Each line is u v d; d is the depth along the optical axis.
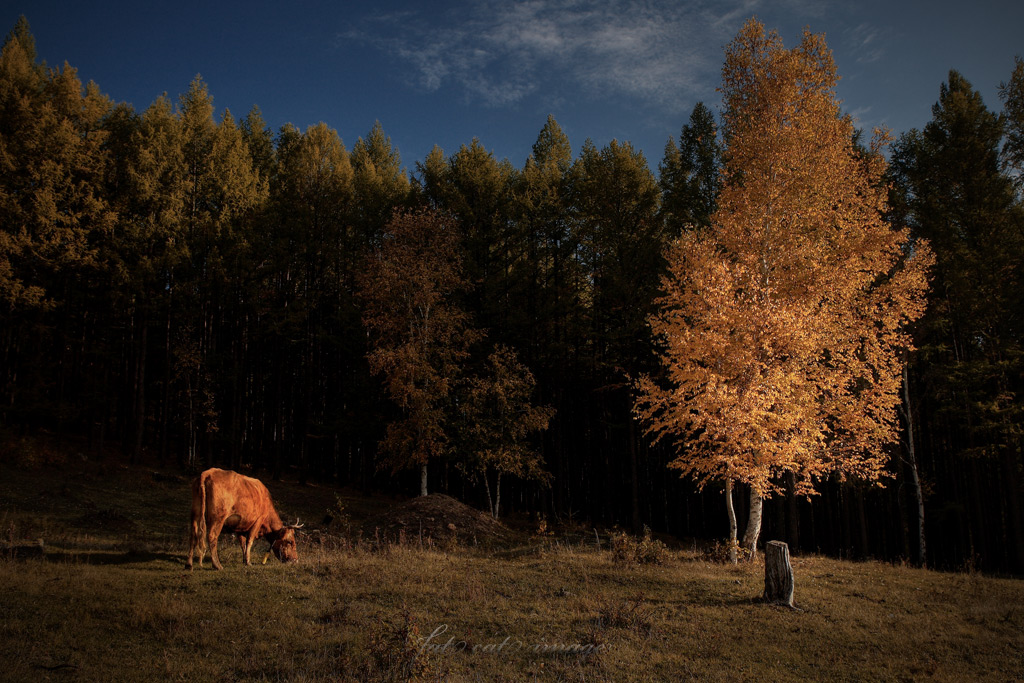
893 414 14.42
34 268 22.73
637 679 6.69
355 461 34.56
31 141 22.17
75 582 8.59
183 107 31.73
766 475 13.22
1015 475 20.38
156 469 25.16
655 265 26.36
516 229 29.25
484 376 27.41
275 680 6.21
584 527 25.52
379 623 7.94
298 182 31.27
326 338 29.75
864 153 20.34
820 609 9.74
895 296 15.30
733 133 16.62
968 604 10.42
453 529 18.12
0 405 23.08
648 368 27.11
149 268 24.17
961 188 21.53
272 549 11.77
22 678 5.62
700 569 12.73
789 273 14.39
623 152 28.00
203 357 27.31
